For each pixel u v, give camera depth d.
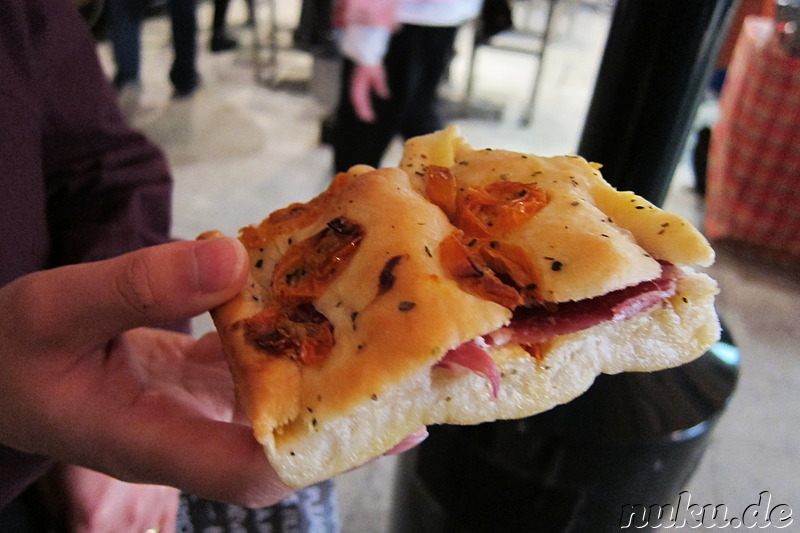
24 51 0.26
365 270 0.19
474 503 0.29
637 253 0.19
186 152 0.94
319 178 0.90
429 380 0.18
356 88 0.74
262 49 1.42
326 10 1.19
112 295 0.18
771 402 0.56
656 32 0.24
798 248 0.75
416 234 0.19
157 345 0.28
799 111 0.69
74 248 0.30
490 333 0.19
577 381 0.20
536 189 0.21
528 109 1.14
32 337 0.19
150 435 0.20
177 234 0.74
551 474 0.26
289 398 0.18
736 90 0.78
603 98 0.27
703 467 0.50
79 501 0.27
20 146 0.26
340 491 0.47
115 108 0.34
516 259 0.19
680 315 0.20
